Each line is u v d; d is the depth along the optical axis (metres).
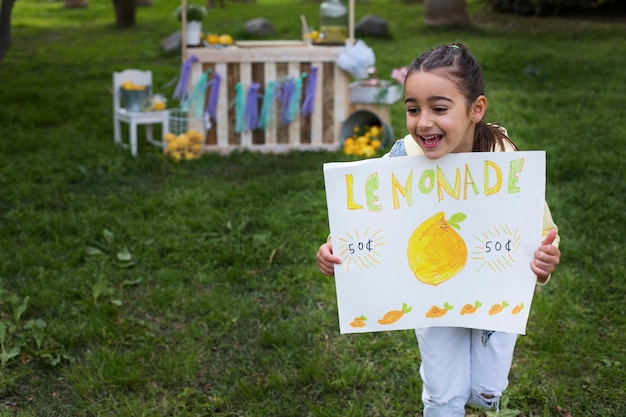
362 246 2.37
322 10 7.14
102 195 5.88
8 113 8.24
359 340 3.76
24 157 6.71
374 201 2.34
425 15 14.85
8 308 4.01
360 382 3.40
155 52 12.95
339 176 2.33
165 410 3.21
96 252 4.70
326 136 7.24
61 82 10.44
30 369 3.48
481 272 2.38
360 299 2.40
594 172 6.18
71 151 6.88
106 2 23.36
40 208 5.59
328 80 7.09
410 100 2.22
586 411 3.21
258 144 7.21
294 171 6.49
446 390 2.54
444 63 2.18
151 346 3.67
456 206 2.34
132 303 4.17
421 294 2.39
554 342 3.68
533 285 2.37
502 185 2.32
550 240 2.32
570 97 8.82
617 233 4.97
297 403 3.28
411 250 2.37
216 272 4.53
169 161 6.74
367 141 7.02
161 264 4.62
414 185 2.33
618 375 3.42
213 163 6.75
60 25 17.52
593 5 16.08
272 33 14.23
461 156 2.30
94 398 3.32
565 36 13.73
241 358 3.62
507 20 16.03
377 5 18.80
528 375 3.42
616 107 8.45
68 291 4.21
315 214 5.35
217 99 7.05
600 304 4.06
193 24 6.96
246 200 5.64
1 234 5.02
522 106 8.45
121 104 8.81
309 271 4.47
